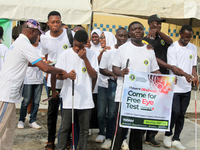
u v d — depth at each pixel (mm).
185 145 4738
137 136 3572
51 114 4117
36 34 3395
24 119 5258
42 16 6816
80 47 3342
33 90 5266
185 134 5371
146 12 7148
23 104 5094
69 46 4184
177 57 4473
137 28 3393
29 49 3205
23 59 3246
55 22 3945
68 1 7059
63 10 6832
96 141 4629
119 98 3523
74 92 3449
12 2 6707
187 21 9711
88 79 3527
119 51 3523
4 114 3225
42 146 4324
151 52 3521
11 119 3518
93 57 3654
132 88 3398
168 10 7191
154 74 3445
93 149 4324
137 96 3428
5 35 7023
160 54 4457
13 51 3236
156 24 4406
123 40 4328
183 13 7254
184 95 4527
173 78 3492
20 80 3297
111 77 4246
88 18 6934
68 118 3502
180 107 4633
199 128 5820
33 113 5238
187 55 4488
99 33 5289
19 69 3258
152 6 7121
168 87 3500
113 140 3422
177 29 10375
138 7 7094
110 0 6984
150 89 3455
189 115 6746
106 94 4457
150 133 4637
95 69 3629
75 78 3299
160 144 4723
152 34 4262
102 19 9508
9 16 6723
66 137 3570
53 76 3727
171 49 4449
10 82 3213
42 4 6809
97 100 4547
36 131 5070
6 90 3209
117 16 9555
